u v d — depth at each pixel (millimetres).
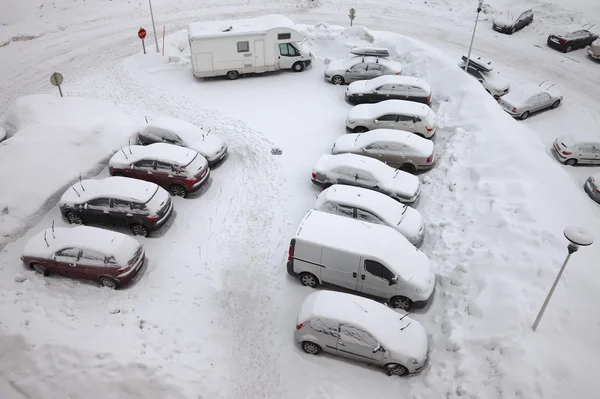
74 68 25234
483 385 10422
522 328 11156
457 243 14461
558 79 26391
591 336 11234
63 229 13805
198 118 21203
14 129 19234
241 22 24422
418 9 33375
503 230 14188
